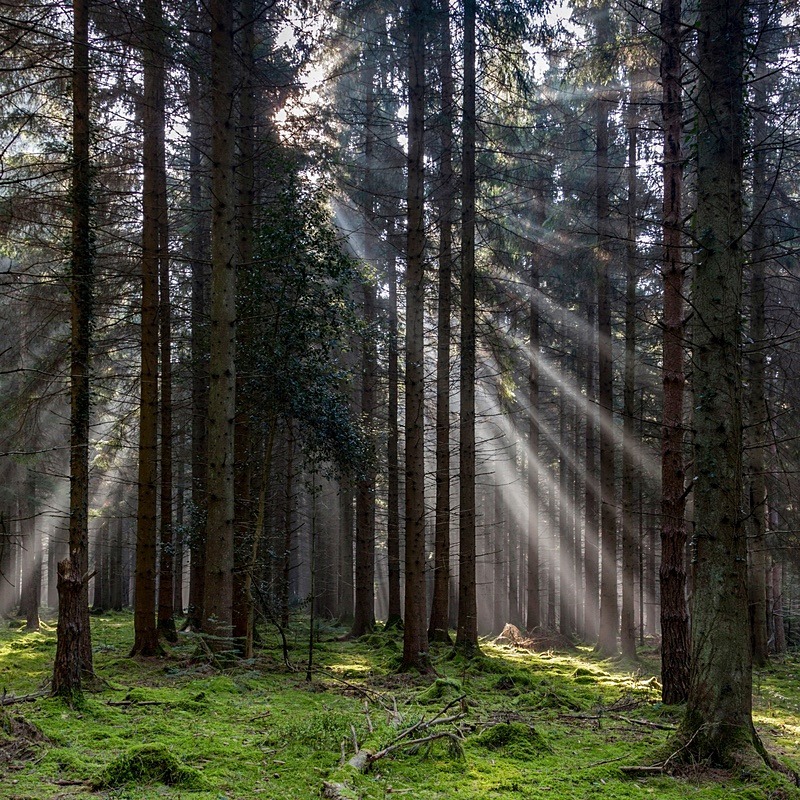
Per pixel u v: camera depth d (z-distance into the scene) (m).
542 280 22.11
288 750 6.25
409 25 12.95
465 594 14.80
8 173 10.99
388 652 15.41
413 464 12.16
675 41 10.42
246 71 13.98
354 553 26.30
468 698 10.10
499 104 16.97
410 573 12.12
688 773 6.05
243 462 13.92
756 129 14.30
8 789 4.95
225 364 11.39
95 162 12.64
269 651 14.38
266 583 13.78
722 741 6.19
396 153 18.97
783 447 16.16
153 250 12.31
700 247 6.88
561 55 15.36
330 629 17.84
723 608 6.39
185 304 17.75
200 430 16.84
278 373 12.76
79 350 8.77
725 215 6.81
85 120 9.27
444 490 17.38
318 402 13.40
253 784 5.32
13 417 11.98
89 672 8.65
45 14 9.39
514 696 11.26
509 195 20.86
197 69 11.21
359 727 7.22
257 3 13.89
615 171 18.09
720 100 6.87
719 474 6.52
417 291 12.39
